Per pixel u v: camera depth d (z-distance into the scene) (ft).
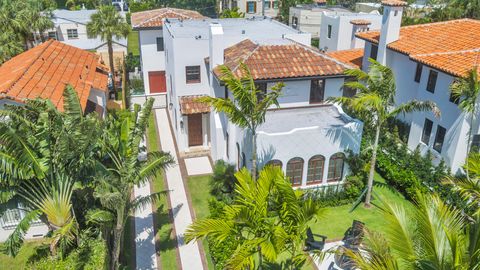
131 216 75.25
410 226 36.83
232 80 60.08
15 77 80.38
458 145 78.33
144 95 133.69
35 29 150.00
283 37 99.25
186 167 93.97
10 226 66.69
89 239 58.75
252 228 44.86
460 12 161.58
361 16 153.28
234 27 114.73
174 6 317.63
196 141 102.53
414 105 67.82
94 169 54.44
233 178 78.28
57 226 55.42
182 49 95.35
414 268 34.81
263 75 79.61
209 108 96.32
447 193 72.59
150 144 105.50
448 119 80.79
